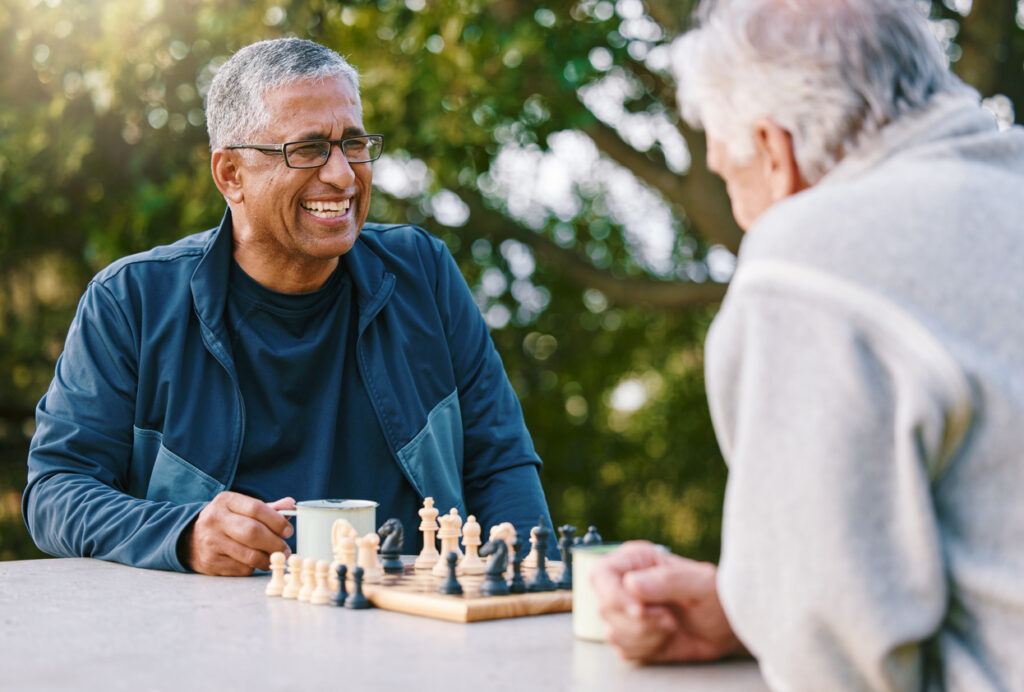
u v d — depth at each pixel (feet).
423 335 8.87
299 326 8.48
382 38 20.53
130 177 21.50
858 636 3.63
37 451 8.05
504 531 6.59
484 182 25.39
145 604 5.81
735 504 3.89
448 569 5.65
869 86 4.33
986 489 3.77
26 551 24.22
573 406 32.63
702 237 28.40
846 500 3.67
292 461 8.36
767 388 3.85
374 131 20.35
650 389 34.83
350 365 8.64
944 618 3.86
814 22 4.41
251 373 8.32
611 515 33.24
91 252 21.18
